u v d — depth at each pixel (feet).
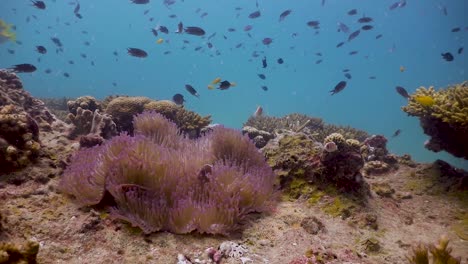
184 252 1.46
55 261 1.28
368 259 1.55
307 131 4.92
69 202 1.71
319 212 2.03
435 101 2.73
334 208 2.06
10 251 1.11
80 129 2.83
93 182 1.75
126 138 1.96
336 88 4.02
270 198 2.04
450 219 2.09
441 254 1.25
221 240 1.60
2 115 1.95
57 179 1.94
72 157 2.07
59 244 1.38
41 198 1.69
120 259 1.36
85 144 2.34
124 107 3.59
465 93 2.66
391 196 2.43
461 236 1.87
